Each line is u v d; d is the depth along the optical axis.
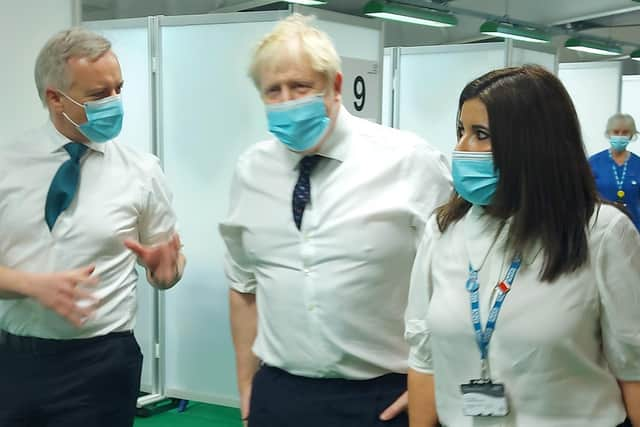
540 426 1.26
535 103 1.24
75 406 1.86
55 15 3.32
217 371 3.84
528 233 1.25
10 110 3.16
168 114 3.87
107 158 1.96
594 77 7.79
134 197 1.96
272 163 1.68
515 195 1.26
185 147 3.84
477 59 5.54
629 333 1.24
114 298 1.93
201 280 3.85
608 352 1.28
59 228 1.86
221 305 3.80
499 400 1.27
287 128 1.52
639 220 4.70
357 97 3.84
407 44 8.48
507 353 1.27
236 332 1.88
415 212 1.56
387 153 1.60
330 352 1.57
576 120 1.27
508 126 1.24
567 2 7.24
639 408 1.29
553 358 1.24
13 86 3.17
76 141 1.90
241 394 1.85
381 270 1.57
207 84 3.73
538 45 5.70
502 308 1.27
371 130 1.66
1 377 1.86
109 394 1.91
